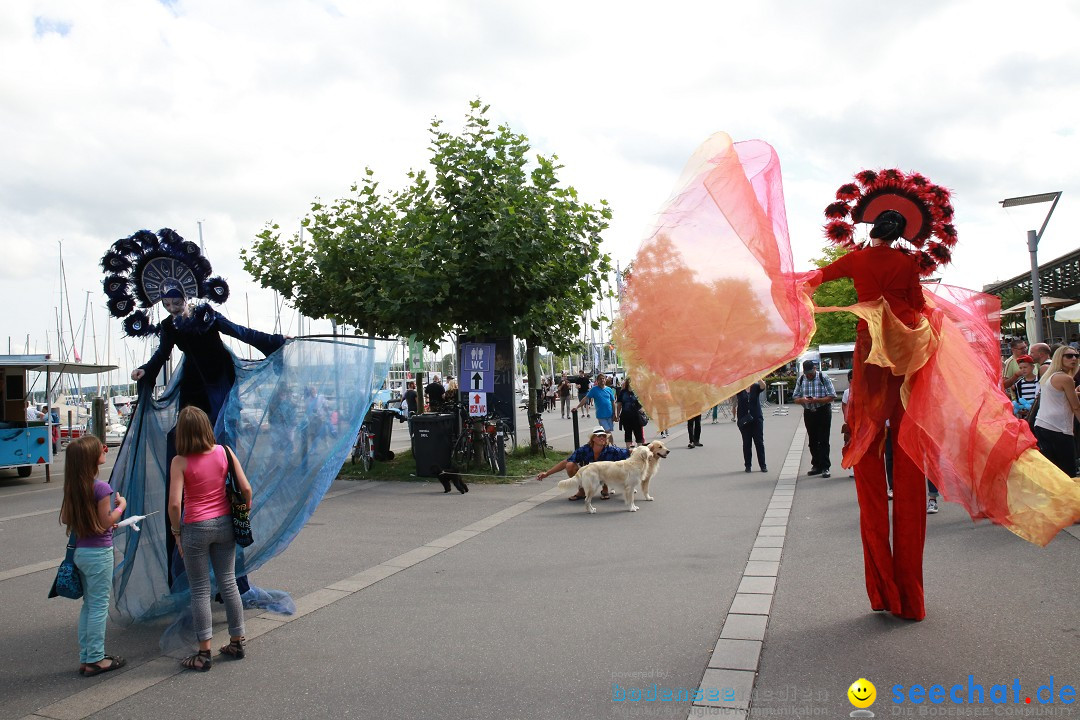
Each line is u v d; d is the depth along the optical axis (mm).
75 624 5906
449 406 14859
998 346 5598
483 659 4762
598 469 9914
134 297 5961
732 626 5137
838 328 46000
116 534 6023
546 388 42500
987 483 4535
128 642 5469
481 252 13289
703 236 4715
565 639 5051
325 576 7016
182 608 5727
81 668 4805
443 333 15383
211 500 4949
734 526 8508
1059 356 8008
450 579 6773
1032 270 15758
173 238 6047
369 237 15883
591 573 6754
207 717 4113
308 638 5324
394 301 14047
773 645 4746
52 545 9008
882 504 5156
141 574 5832
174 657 5082
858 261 5102
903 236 5352
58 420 23859
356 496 11836
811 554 7023
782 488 11031
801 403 11891
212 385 6191
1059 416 7957
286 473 5906
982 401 4703
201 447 4949
